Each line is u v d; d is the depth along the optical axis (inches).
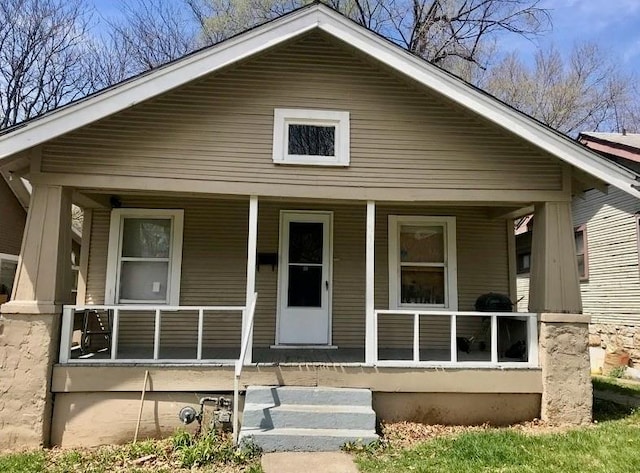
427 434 207.8
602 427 216.8
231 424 208.4
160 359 219.3
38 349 204.8
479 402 223.8
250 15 585.0
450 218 296.8
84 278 277.0
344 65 237.0
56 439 206.2
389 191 231.8
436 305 291.6
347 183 230.7
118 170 219.3
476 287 298.0
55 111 202.7
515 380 224.2
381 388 217.9
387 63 222.8
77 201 258.4
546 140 222.7
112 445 205.6
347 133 233.3
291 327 282.0
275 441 187.8
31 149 214.4
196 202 286.2
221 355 246.1
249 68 232.1
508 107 222.1
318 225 292.2
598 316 437.1
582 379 224.1
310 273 288.0
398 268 291.9
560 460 174.6
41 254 210.1
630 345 395.9
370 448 188.1
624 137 434.6
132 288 277.0
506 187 234.7
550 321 226.4
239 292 281.9
